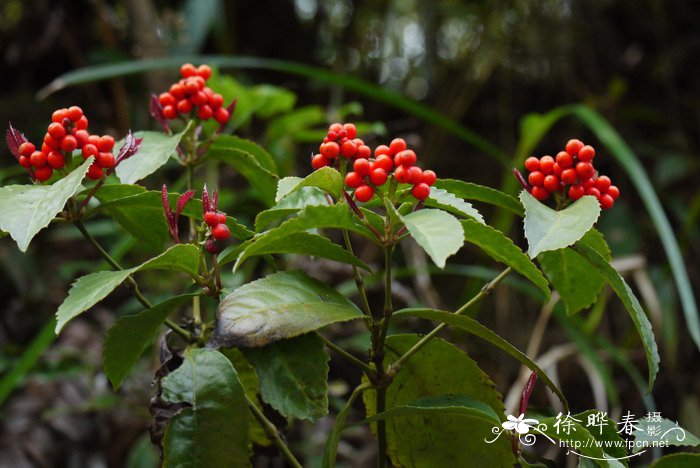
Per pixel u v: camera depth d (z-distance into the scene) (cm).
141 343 41
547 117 77
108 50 110
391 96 70
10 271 95
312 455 70
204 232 41
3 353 76
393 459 45
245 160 48
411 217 37
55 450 75
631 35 131
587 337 73
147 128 108
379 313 83
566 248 44
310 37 136
